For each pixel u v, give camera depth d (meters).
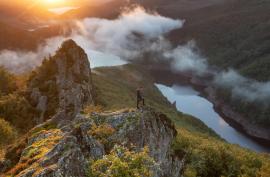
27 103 96.81
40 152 27.59
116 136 33.22
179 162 41.94
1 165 31.48
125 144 32.72
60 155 24.88
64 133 32.22
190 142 86.00
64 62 112.50
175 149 43.34
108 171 25.48
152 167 28.33
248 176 75.50
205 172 76.50
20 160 28.22
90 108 41.88
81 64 117.50
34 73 115.75
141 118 36.44
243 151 113.75
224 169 79.31
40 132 33.84
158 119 40.03
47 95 100.38
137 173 26.00
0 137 65.44
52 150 25.67
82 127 33.16
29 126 89.25
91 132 32.59
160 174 28.86
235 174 79.75
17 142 37.69
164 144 39.41
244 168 80.06
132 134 34.34
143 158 28.03
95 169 25.70
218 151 83.06
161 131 39.59
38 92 102.00
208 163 79.19
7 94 116.56
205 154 79.88
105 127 33.62
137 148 33.62
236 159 85.06
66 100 96.44
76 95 98.50
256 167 89.12
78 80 109.44
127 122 35.31
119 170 25.61
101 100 131.75
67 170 23.62
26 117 92.56
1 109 92.50
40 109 95.88
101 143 31.33
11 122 89.31
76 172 24.27
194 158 76.44
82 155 26.06
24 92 105.69
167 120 42.53
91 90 115.75
